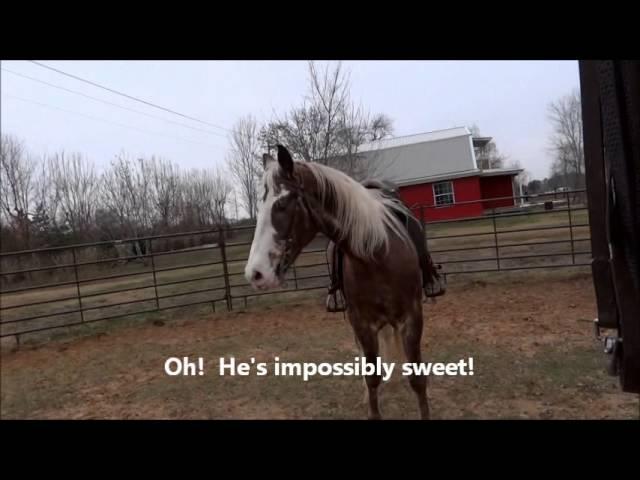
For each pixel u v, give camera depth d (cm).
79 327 747
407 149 2350
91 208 2186
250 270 213
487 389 360
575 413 311
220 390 416
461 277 825
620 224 99
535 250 1015
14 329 785
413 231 300
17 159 2083
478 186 2072
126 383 466
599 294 110
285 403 373
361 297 265
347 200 243
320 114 1131
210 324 696
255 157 1562
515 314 574
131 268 1596
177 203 2322
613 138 97
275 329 629
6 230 1891
